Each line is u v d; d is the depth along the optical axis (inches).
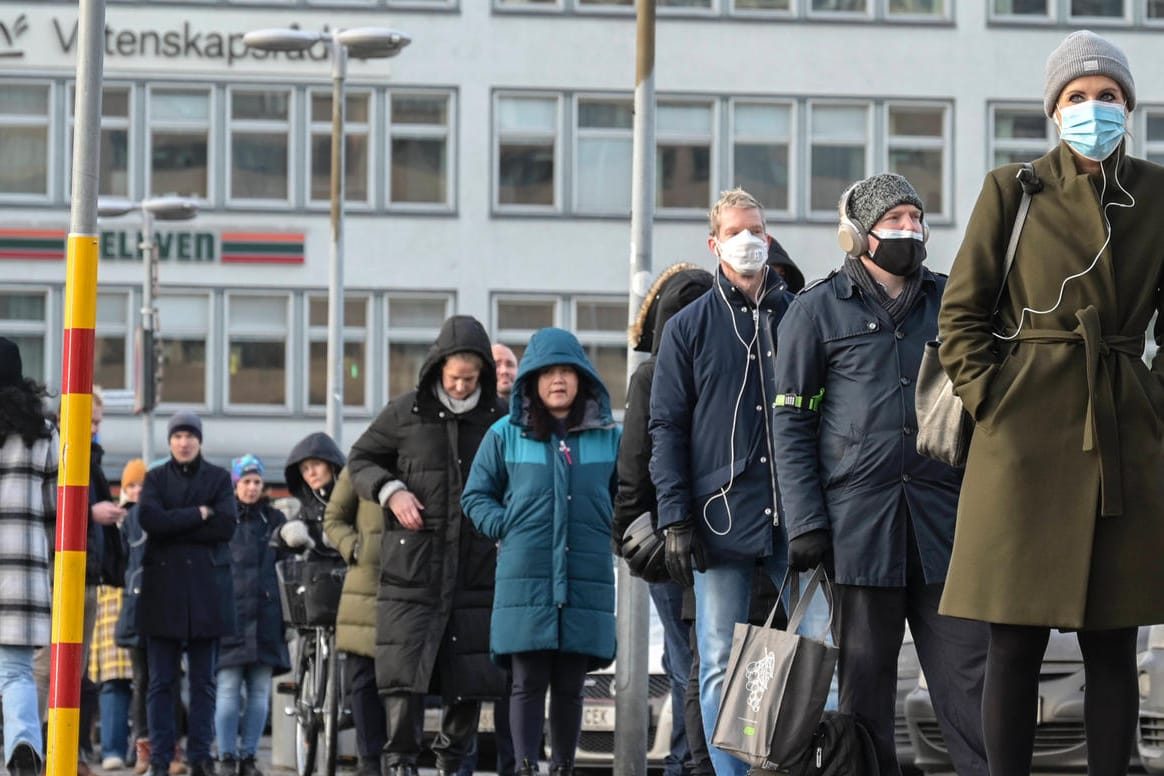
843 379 502.9
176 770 1089.4
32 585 622.5
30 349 2817.4
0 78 2817.4
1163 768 706.2
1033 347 418.0
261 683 1020.5
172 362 2824.8
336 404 1764.3
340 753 983.6
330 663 876.0
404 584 738.2
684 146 2896.2
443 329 753.0
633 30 2881.4
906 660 859.4
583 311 2874.0
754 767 491.5
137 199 2832.2
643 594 765.9
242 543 1036.5
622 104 2881.4
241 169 2844.5
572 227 2866.6
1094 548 411.5
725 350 565.0
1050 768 741.9
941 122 2923.2
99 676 1108.5
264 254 2832.2
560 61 2871.6
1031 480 414.3
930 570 492.7
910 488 495.2
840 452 500.4
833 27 2908.5
